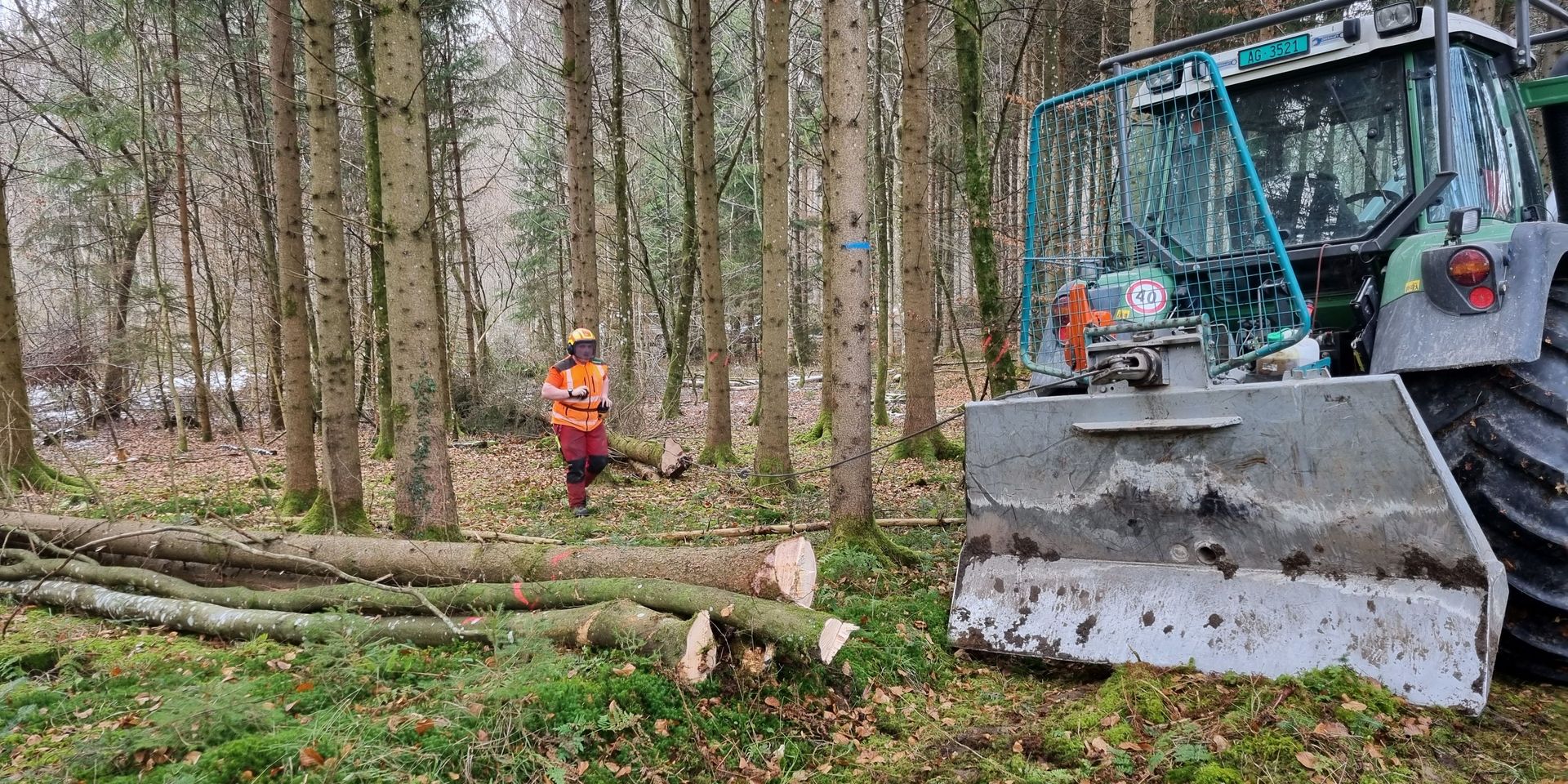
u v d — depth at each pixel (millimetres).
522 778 2639
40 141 14922
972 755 2906
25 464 8102
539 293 21891
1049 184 4094
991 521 3678
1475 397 3096
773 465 8078
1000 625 3545
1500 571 2729
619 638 3279
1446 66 3225
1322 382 2932
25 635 3963
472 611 3732
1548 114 4648
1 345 8109
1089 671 3402
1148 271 3908
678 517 6879
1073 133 4059
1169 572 3295
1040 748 2898
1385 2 3516
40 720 3012
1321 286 3785
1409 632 2814
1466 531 2736
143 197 14531
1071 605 3434
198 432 16062
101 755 2654
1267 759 2621
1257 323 3744
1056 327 3963
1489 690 2760
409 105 5070
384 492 8797
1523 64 3979
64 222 15359
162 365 16422
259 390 15523
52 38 12711
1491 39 3893
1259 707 2818
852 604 4117
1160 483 3262
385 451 11984
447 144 16250
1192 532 3236
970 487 3705
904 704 3326
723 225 24734
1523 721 2859
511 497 8461
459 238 17453
